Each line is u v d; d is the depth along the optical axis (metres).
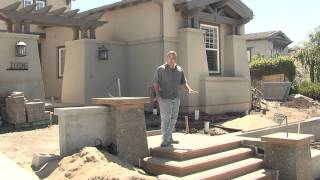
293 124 13.59
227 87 16.06
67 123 7.62
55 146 9.20
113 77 15.54
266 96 23.41
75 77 15.17
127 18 16.03
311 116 17.14
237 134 11.04
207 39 16.31
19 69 13.07
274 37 40.34
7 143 9.45
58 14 14.48
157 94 8.32
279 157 8.80
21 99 11.29
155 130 11.25
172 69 8.29
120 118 7.92
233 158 8.65
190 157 8.07
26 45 13.20
